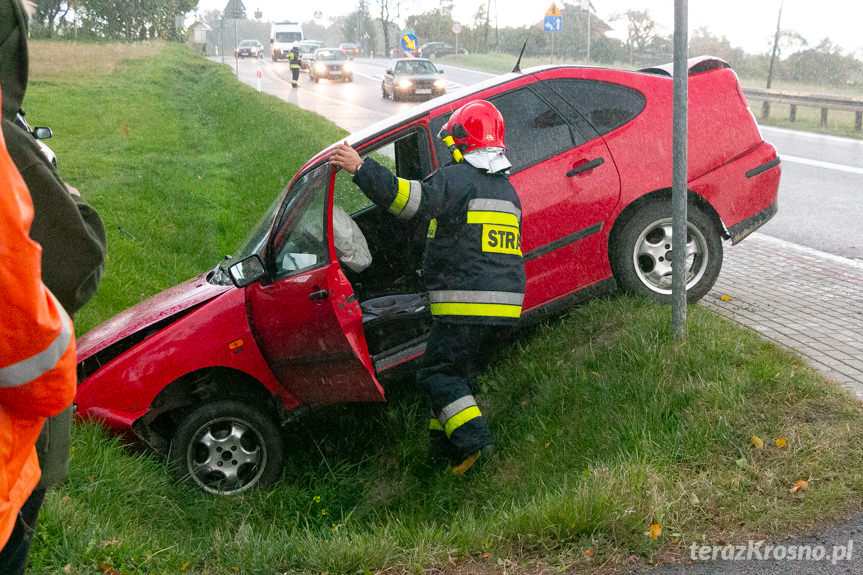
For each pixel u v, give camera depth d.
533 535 2.97
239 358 4.32
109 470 3.79
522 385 4.67
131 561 3.00
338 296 4.05
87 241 1.66
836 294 5.76
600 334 4.69
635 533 2.93
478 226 3.74
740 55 34.97
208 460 4.30
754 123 5.19
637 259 4.94
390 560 3.00
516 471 3.96
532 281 4.77
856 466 3.17
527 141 4.80
